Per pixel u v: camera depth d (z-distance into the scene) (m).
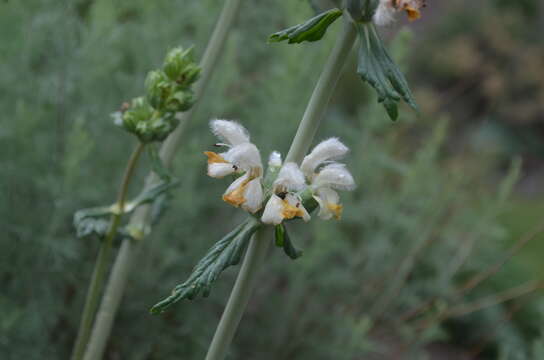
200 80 0.59
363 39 0.46
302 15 0.82
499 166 2.31
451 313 0.99
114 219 0.56
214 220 0.99
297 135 0.47
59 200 0.74
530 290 1.03
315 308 0.94
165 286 0.83
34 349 0.73
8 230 0.78
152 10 0.93
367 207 1.03
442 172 1.36
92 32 0.83
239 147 0.47
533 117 2.44
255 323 0.93
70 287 0.86
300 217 0.47
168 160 0.60
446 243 1.12
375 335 1.00
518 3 2.78
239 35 1.02
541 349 0.75
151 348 0.82
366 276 1.02
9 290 0.80
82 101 0.90
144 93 0.93
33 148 0.82
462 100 2.44
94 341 0.59
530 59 2.48
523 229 1.57
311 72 0.95
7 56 0.84
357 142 1.06
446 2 2.84
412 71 2.55
